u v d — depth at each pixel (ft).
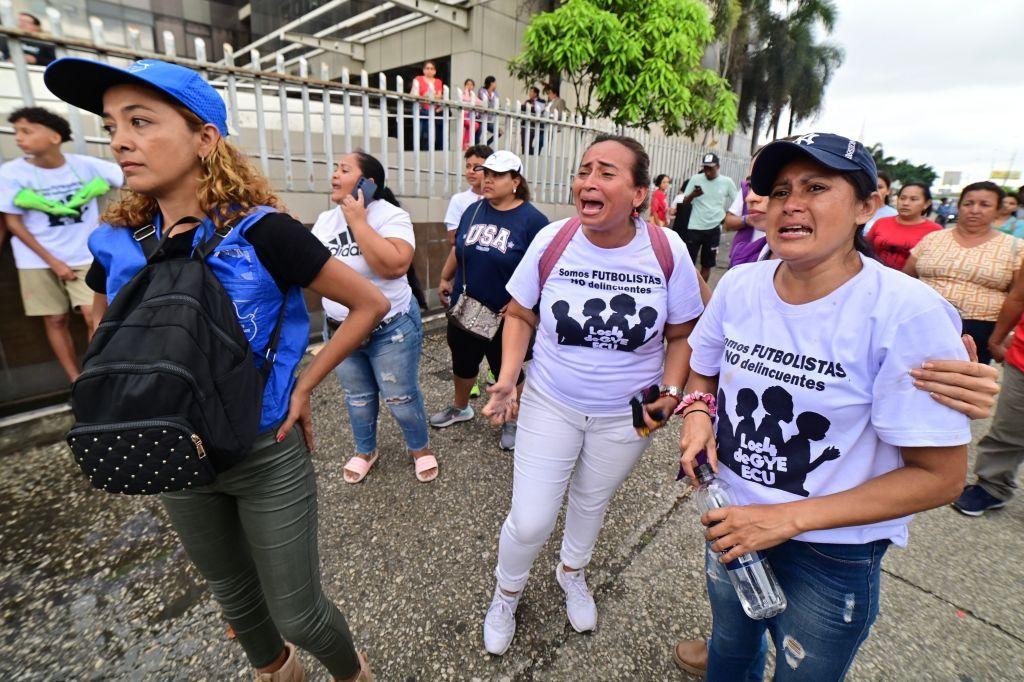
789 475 3.74
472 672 5.90
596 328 5.39
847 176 3.16
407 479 9.36
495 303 9.68
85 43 9.92
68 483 8.75
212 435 3.34
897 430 3.15
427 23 34.83
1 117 11.61
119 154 3.48
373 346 8.34
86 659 5.87
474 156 11.55
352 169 7.63
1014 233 16.28
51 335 10.57
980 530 8.87
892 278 3.27
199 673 5.77
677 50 25.95
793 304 3.67
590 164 4.93
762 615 3.89
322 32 34.68
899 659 6.31
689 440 4.34
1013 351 8.70
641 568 7.54
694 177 24.08
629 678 5.92
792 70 70.13
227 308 3.53
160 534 7.78
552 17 25.36
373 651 6.09
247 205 3.81
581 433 5.82
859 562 3.64
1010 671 6.21
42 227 9.75
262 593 4.92
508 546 5.80
